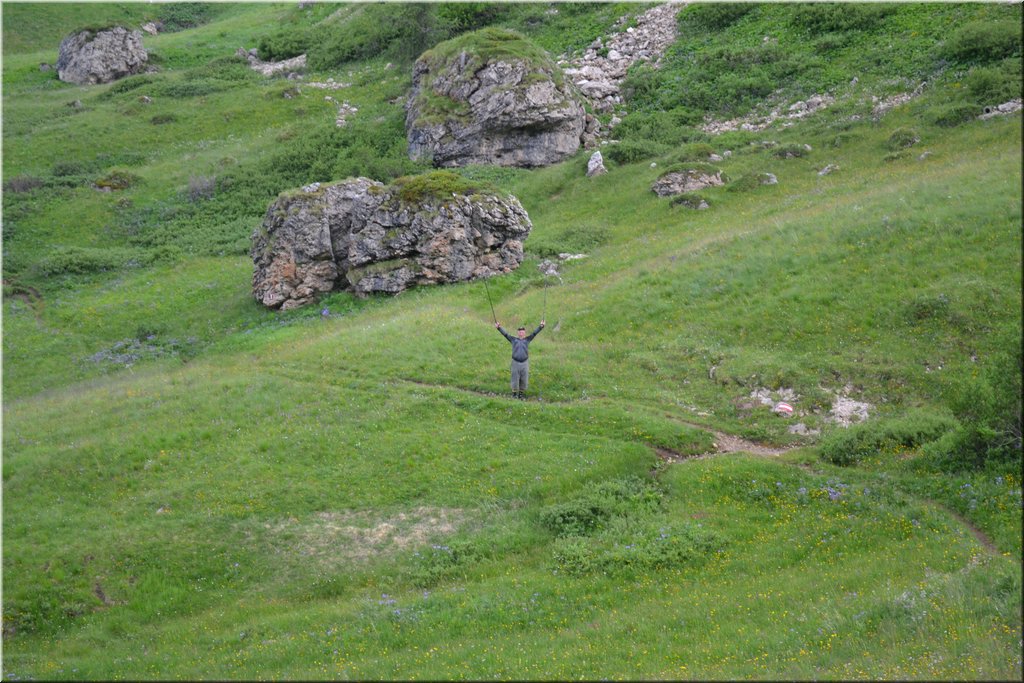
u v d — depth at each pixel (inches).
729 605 623.2
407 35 3255.4
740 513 791.1
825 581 639.1
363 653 621.9
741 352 1126.4
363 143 2696.9
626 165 2272.4
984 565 611.2
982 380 804.0
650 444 949.2
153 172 2687.0
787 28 2679.6
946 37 2212.1
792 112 2288.4
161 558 816.9
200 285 1945.1
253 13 4872.0
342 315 1622.8
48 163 2746.1
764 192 1866.4
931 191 1385.3
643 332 1247.5
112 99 3316.9
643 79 2694.4
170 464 999.0
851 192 1636.3
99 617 749.9
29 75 3740.2
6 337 1721.2
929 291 1106.1
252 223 2322.8
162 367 1502.2
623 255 1673.2
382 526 846.5
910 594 576.4
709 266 1381.6
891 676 476.1
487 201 1710.1
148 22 4830.2
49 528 876.6
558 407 1052.5
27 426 1178.0
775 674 501.0
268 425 1080.8
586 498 842.2
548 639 609.0
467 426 1030.4
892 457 850.8
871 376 1008.9
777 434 952.9
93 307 1851.6
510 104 2364.7
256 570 799.1
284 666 613.0
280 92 3203.7
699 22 2928.2
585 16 3257.9
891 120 1995.6
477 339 1301.7
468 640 625.6
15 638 732.0
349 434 1035.3
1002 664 473.1
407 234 1685.5
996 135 1672.0
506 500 869.2
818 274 1240.2
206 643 684.7
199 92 3307.1
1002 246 1141.7
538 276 1667.1
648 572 705.0
